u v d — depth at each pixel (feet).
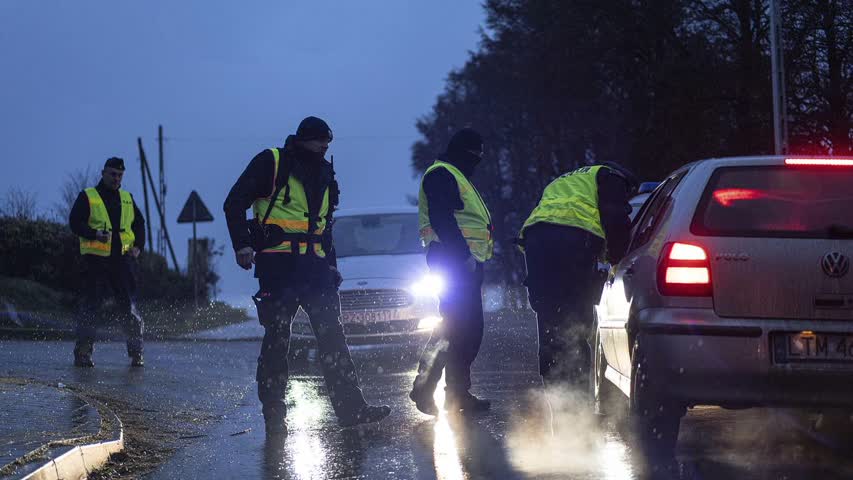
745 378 18.52
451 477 19.33
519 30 140.36
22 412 24.58
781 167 19.75
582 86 134.21
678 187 20.80
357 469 20.31
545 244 23.45
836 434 23.24
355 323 42.75
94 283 40.45
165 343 57.67
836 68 104.32
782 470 19.20
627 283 21.22
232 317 87.71
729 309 18.80
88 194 40.37
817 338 18.49
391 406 30.07
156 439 24.35
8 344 51.01
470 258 27.63
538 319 23.95
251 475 19.98
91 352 40.27
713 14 116.88
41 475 17.60
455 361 27.96
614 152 130.41
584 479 18.71
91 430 22.06
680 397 18.85
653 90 122.21
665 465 19.69
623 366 22.45
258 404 30.94
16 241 80.07
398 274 43.55
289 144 25.64
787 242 18.89
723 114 117.29
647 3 122.62
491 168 168.86
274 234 25.29
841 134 105.40
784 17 103.96
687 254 19.12
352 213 49.65
